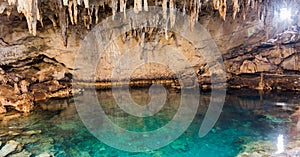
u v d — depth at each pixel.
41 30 7.51
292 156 4.17
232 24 8.41
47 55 8.12
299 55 9.09
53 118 6.22
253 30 8.64
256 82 8.86
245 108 6.90
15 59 7.79
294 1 6.72
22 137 5.10
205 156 4.41
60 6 5.94
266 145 4.65
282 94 8.08
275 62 9.33
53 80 8.22
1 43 7.34
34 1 4.82
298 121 5.84
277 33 8.92
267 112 6.54
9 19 6.77
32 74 8.20
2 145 4.71
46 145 4.78
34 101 7.32
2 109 6.54
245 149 4.54
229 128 5.59
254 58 9.44
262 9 6.88
